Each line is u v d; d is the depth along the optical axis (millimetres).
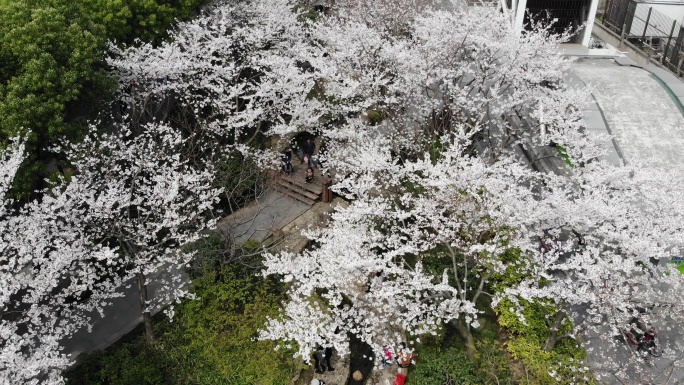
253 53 26531
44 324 15508
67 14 19406
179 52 23672
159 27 24672
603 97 26453
